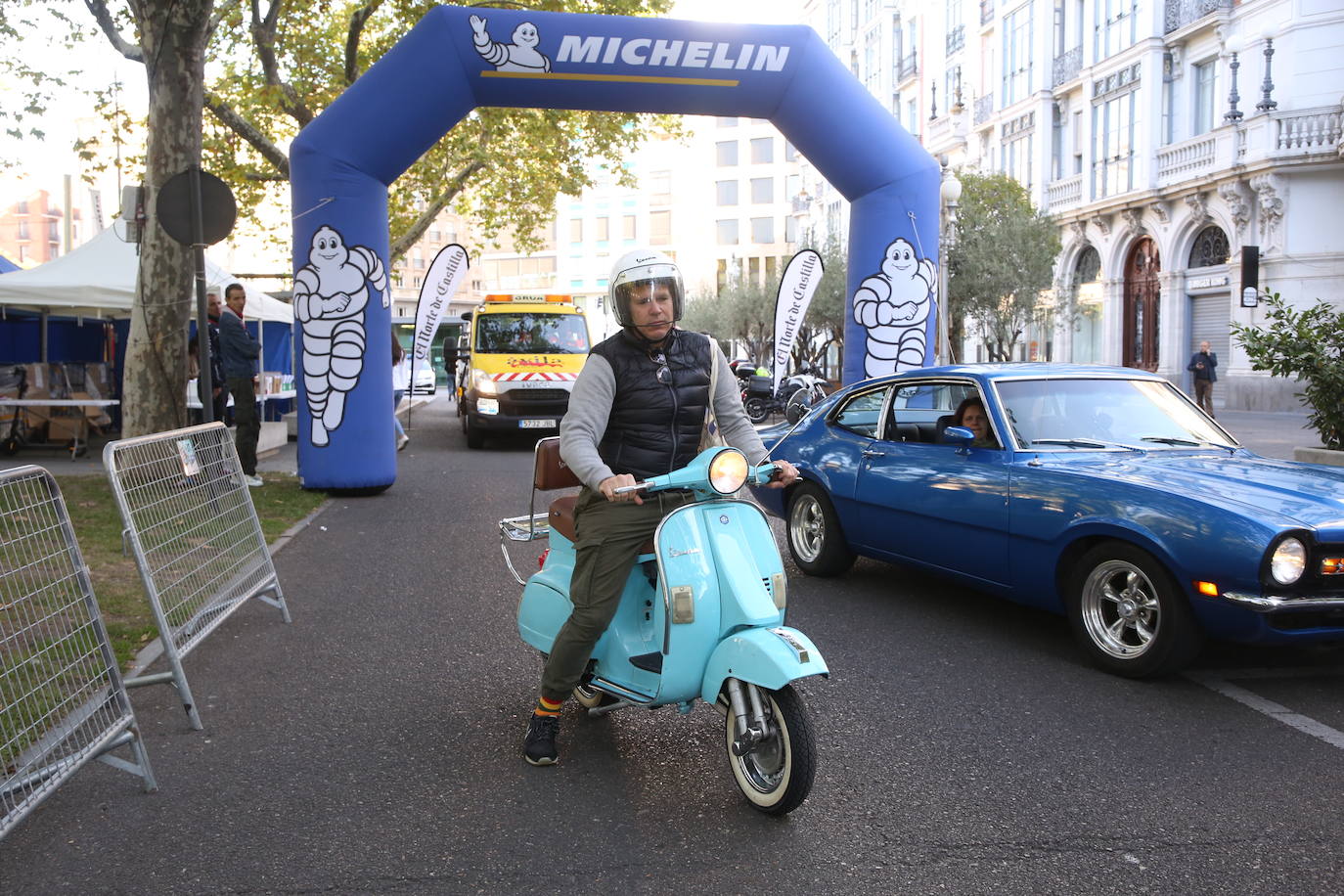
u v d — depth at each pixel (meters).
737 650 3.54
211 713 4.72
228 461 5.89
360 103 10.77
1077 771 4.03
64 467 13.26
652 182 86.00
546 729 4.12
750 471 3.80
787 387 25.03
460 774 4.04
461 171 25.00
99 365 16.41
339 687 5.09
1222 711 4.70
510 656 5.57
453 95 10.90
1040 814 3.65
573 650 3.90
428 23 10.67
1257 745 4.29
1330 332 9.80
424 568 7.77
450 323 46.25
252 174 22.11
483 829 3.56
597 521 3.84
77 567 3.75
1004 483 5.74
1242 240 27.11
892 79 49.12
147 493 4.77
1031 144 36.88
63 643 3.61
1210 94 28.98
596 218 88.44
